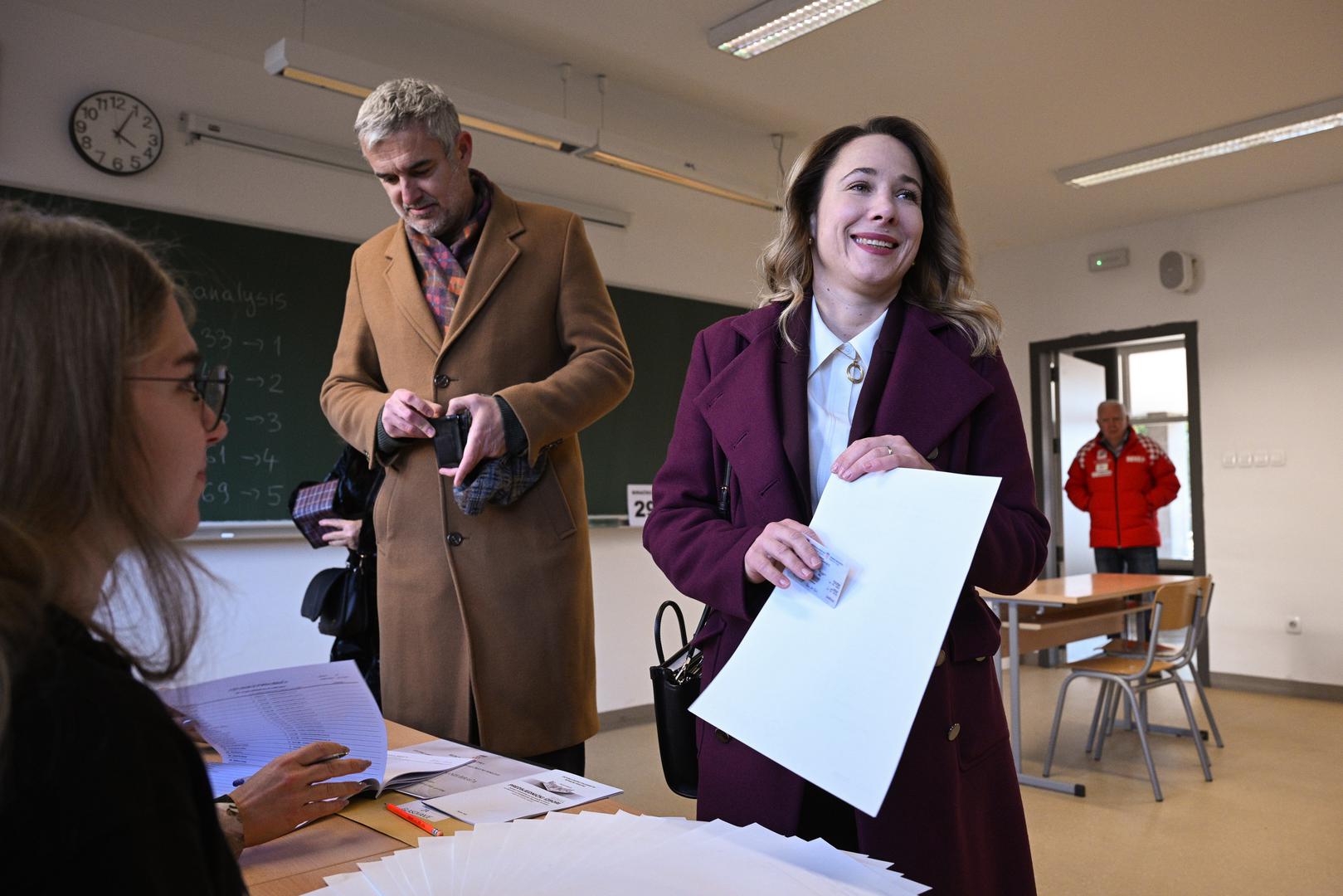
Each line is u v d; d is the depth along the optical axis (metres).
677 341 5.55
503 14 3.70
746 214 5.96
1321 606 5.79
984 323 1.19
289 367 4.00
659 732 1.35
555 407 1.55
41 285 0.46
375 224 4.29
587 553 1.74
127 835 0.39
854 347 1.19
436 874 0.72
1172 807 3.67
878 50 4.00
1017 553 1.07
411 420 1.52
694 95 4.46
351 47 3.91
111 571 0.49
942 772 1.02
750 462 1.15
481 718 1.56
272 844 0.88
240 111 3.91
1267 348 6.05
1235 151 5.08
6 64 3.37
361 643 1.87
